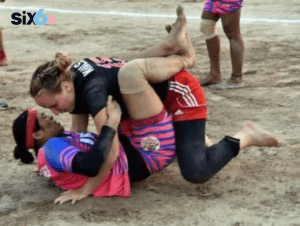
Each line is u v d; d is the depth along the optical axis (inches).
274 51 295.0
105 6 484.7
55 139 130.9
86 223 124.2
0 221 126.6
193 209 129.0
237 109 203.9
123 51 306.7
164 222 123.4
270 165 151.4
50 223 124.8
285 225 120.5
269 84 234.5
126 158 134.6
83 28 381.1
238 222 122.4
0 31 275.1
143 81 127.7
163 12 439.5
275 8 432.8
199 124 136.3
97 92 124.7
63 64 124.1
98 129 126.2
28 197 137.8
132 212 128.4
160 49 136.3
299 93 219.8
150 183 143.2
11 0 537.0
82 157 124.8
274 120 189.9
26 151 134.9
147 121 133.0
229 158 137.0
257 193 135.7
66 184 135.1
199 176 132.2
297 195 134.0
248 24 374.6
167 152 135.7
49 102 126.5
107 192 135.7
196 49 306.7
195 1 486.6
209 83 236.2
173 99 135.0
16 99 224.1
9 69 273.7
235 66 229.8
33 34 364.5
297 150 161.5
